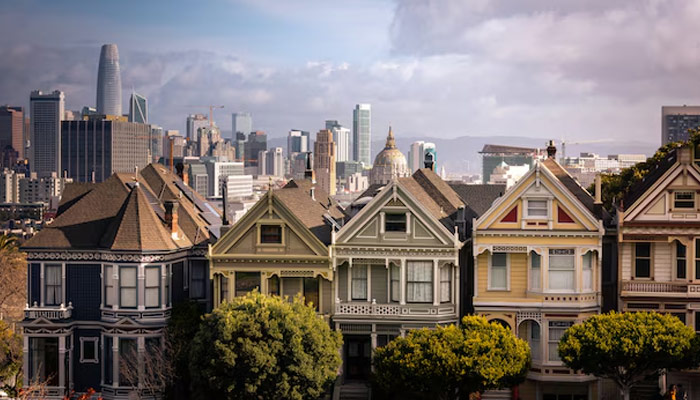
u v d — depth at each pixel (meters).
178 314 68.81
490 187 81.06
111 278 68.44
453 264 66.00
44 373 69.12
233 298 67.19
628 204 67.31
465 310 68.69
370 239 66.50
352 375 67.56
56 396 68.25
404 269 66.31
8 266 96.44
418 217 66.00
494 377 59.50
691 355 60.00
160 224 70.06
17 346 74.44
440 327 62.19
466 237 70.62
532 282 65.62
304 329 62.69
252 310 63.12
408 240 66.12
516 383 61.59
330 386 66.81
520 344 61.75
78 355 69.38
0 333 76.44
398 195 66.06
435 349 60.16
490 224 65.50
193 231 73.38
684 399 62.41
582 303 64.75
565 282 65.25
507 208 65.44
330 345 63.56
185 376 67.88
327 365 63.25
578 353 59.94
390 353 62.47
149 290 68.12
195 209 78.81
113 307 68.12
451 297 66.62
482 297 65.94
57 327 68.31
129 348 68.25
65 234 69.81
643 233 64.75
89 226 70.31
